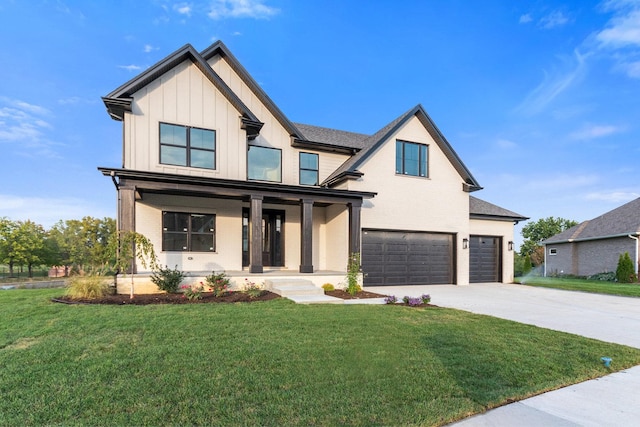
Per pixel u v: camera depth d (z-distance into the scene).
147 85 10.85
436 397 3.26
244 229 12.91
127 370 3.71
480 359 4.35
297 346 4.62
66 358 4.04
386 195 13.41
